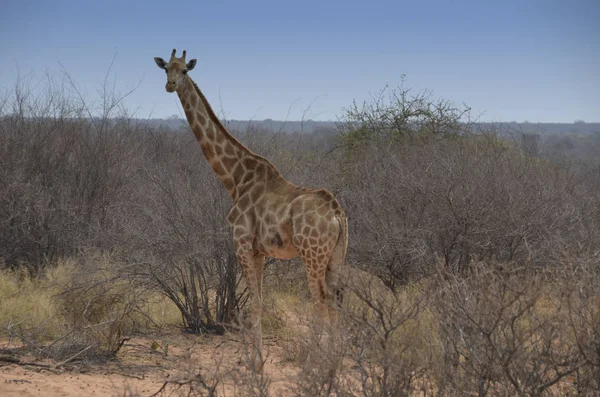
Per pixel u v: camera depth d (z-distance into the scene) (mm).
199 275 8367
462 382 4469
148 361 6633
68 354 6523
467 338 4383
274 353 7055
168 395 5340
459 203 8609
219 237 8203
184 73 6984
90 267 8359
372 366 4555
